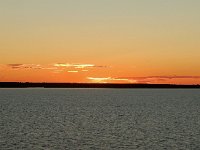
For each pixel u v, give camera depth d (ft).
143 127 211.61
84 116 280.92
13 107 382.22
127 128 206.59
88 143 154.92
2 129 197.67
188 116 282.97
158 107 393.29
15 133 182.19
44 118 263.08
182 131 193.57
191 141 160.66
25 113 305.94
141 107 393.70
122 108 376.27
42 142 156.46
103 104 454.81
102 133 184.96
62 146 147.84
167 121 246.06
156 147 146.82
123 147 146.41
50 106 404.36
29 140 161.07
